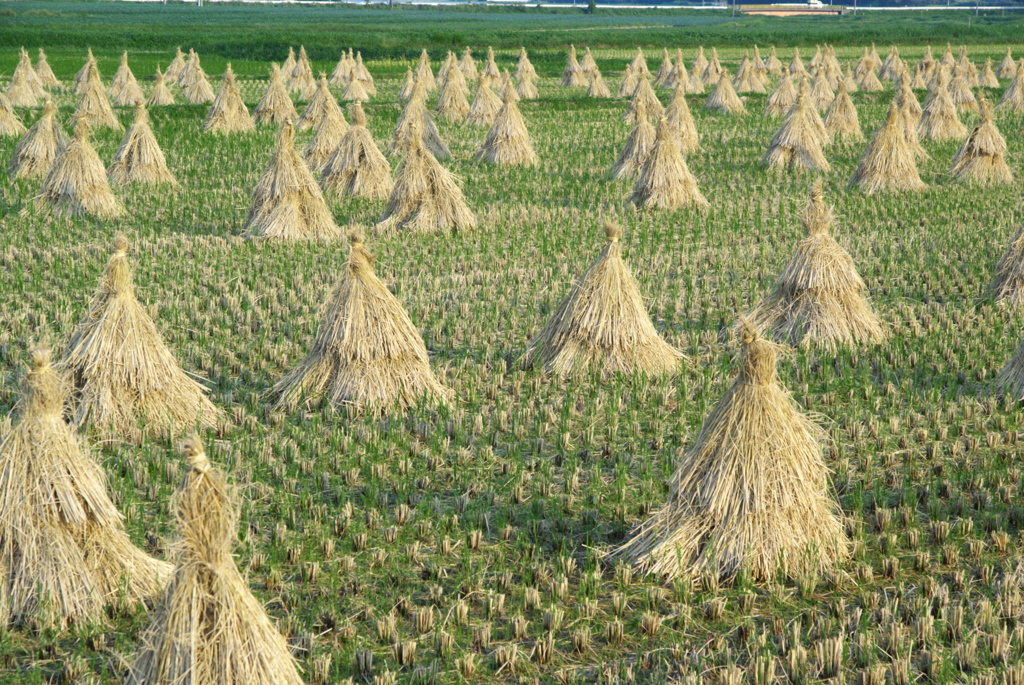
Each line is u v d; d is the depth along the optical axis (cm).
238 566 679
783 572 673
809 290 1166
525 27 11556
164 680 479
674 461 863
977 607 641
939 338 1160
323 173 2044
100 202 1809
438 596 650
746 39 8956
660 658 594
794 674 571
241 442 870
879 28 10138
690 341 1175
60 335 1142
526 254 1577
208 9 15200
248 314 1222
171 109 3184
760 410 680
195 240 1634
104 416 873
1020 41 9206
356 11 16575
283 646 507
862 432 916
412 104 2522
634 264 1510
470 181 2217
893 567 685
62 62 5069
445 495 808
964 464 848
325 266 1496
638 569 684
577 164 2469
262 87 4141
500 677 581
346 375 967
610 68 5906
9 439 624
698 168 2427
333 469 847
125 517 741
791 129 2386
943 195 2038
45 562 612
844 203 1981
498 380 1033
